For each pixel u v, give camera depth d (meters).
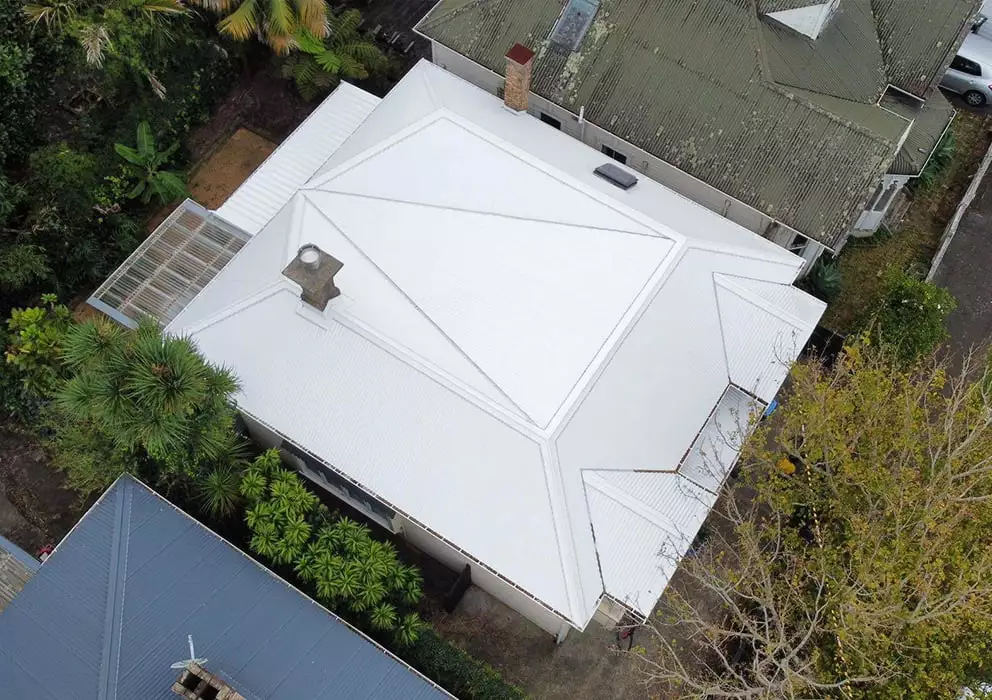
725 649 23.12
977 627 19.30
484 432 20.52
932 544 19.66
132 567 18.95
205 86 30.03
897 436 21.81
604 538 20.17
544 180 23.89
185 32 28.59
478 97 27.28
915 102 28.05
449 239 22.75
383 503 20.56
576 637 23.42
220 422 20.41
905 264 29.61
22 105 26.27
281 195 26.34
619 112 26.64
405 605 21.70
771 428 26.27
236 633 18.34
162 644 17.97
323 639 18.58
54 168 25.94
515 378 20.88
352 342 21.55
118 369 19.03
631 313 21.70
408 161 24.33
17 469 24.70
